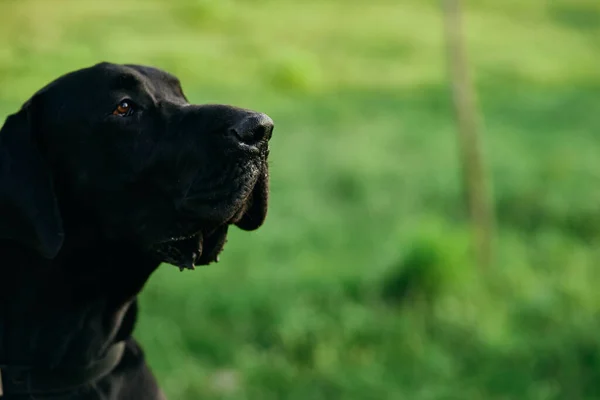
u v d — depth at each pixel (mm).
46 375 3662
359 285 7348
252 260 8188
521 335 6750
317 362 6441
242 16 24594
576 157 11438
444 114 15172
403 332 6652
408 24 25047
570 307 7152
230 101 16047
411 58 21125
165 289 7449
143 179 3668
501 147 12312
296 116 14805
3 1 21938
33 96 3738
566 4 28531
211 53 19938
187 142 3598
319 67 19734
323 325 6742
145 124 3689
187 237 3654
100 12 22969
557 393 6105
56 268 3660
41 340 3676
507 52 21844
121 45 19734
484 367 6344
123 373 3850
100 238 3721
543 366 6359
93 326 3721
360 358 6500
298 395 6070
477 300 7117
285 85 17703
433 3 28328
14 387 3654
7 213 3578
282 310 6965
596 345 6445
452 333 6746
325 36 23125
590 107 15930
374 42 22641
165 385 6145
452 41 8000
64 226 3699
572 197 9758
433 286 7133
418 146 12633
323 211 9758
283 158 11695
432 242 7215
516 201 9609
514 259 8047
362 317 6836
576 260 8180
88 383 3715
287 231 9031
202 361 6512
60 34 19984
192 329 6809
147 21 22453
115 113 3666
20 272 3670
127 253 3760
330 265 7996
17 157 3609
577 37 24312
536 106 15820
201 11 22891
